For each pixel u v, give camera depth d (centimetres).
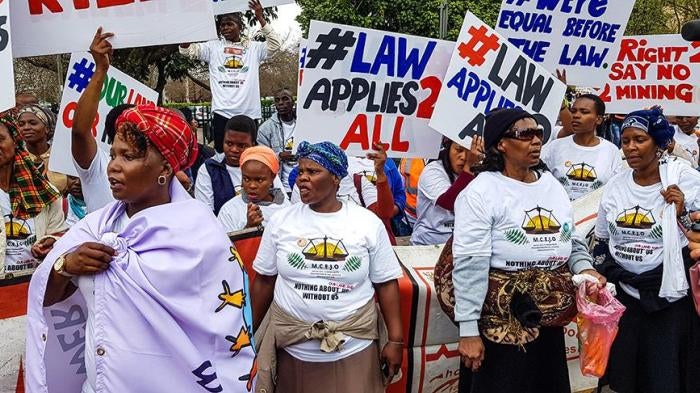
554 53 481
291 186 463
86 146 288
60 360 212
